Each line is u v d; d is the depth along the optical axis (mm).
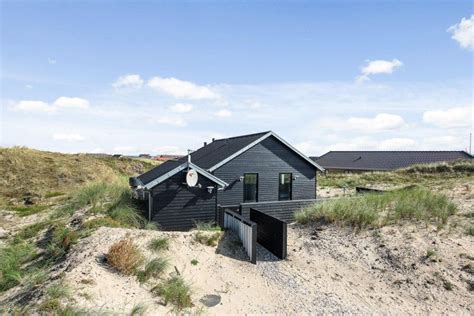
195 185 12578
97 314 4992
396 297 7234
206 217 12898
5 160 24688
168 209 12273
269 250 10508
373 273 8320
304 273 8656
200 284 7621
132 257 7262
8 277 7371
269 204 13812
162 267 7340
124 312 5445
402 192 13719
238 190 16641
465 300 6832
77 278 6137
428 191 13406
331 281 8133
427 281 7590
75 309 4992
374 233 10273
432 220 10773
